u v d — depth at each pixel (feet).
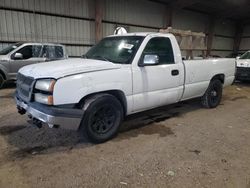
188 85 16.39
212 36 82.38
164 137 13.32
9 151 11.21
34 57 30.55
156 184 8.77
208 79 18.25
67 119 10.59
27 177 9.09
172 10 64.49
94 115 11.60
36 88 10.82
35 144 12.04
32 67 12.18
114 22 52.70
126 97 12.69
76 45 47.55
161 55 14.49
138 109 13.67
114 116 12.53
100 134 12.13
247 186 8.80
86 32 48.52
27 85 11.43
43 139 12.66
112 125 12.58
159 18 62.75
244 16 88.12
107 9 50.72
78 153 11.13
